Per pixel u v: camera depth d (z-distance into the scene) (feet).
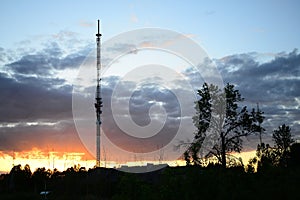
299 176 68.03
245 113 140.56
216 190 67.82
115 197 82.43
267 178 72.49
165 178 75.46
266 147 127.34
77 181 146.82
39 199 155.74
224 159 133.49
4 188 212.43
